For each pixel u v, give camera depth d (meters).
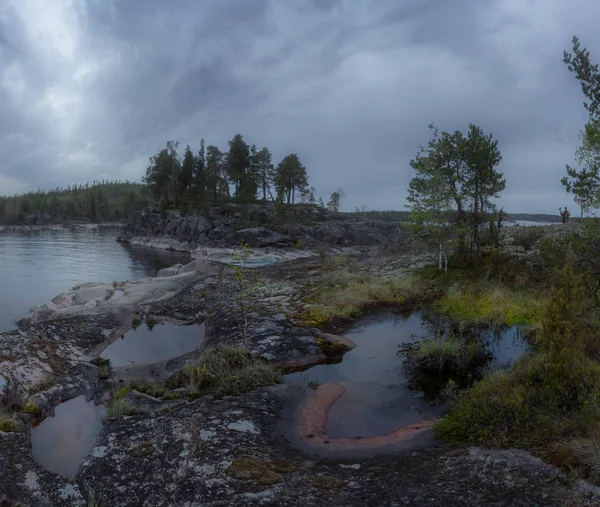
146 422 7.84
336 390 9.90
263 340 12.94
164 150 99.00
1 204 167.62
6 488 5.95
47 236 104.50
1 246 72.44
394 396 9.63
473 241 23.62
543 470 5.36
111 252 66.00
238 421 7.88
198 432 7.33
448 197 21.91
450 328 14.69
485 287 18.14
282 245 69.12
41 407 9.64
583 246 14.24
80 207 186.75
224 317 16.28
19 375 10.33
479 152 21.39
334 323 15.79
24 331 13.05
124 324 16.69
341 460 6.66
